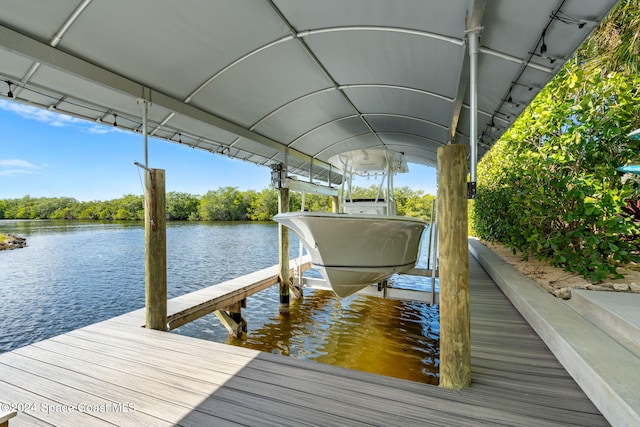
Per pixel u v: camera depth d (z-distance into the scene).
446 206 2.02
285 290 6.09
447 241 2.03
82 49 2.64
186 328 5.96
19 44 2.32
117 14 2.36
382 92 3.93
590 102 4.07
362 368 3.91
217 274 12.75
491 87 3.08
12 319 8.25
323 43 2.93
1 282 12.23
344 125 5.29
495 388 2.02
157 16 2.45
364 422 1.72
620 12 5.20
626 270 4.29
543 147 4.72
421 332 5.13
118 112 3.92
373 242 3.85
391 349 4.48
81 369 2.43
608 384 1.66
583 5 1.88
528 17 2.06
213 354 2.69
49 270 14.40
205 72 3.28
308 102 4.25
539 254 4.98
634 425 1.41
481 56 2.57
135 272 13.98
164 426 1.75
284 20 2.59
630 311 2.56
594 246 3.73
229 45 2.91
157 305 3.43
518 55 2.45
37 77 2.96
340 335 5.04
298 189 6.19
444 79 3.29
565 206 4.29
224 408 1.90
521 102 3.29
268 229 32.34
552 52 2.34
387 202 5.45
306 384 2.16
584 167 4.30
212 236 26.56
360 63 3.27
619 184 3.94
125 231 26.84
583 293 3.25
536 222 4.75
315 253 4.02
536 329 2.96
